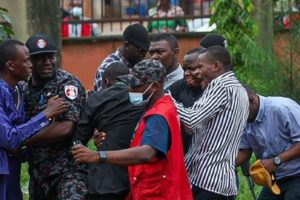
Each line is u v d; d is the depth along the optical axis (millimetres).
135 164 7152
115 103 7828
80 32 18688
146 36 9133
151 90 7320
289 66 12211
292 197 8398
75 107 8117
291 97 12180
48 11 12523
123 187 7770
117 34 18625
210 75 7820
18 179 8234
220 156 7688
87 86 18406
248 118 8375
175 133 7293
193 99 8133
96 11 19125
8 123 7852
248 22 15398
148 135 7191
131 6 19203
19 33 12484
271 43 14391
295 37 12180
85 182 8156
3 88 7980
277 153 8383
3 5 12508
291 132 8281
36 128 7910
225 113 7664
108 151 7164
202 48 8117
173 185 7316
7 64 8023
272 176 8281
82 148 7090
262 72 12547
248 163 8984
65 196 8062
